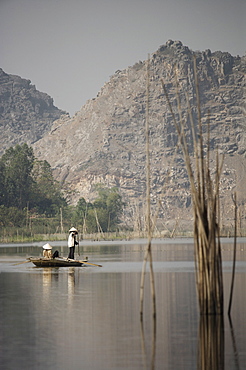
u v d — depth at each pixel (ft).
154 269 456.86
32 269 472.85
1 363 172.96
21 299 292.20
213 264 230.27
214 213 221.87
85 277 397.80
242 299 277.44
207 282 234.58
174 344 192.75
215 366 167.32
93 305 271.08
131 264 519.60
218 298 235.81
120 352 184.14
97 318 238.27
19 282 369.91
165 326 219.82
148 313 248.11
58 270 460.14
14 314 248.93
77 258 621.31
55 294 309.83
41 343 196.65
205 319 229.86
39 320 235.40
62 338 203.62
